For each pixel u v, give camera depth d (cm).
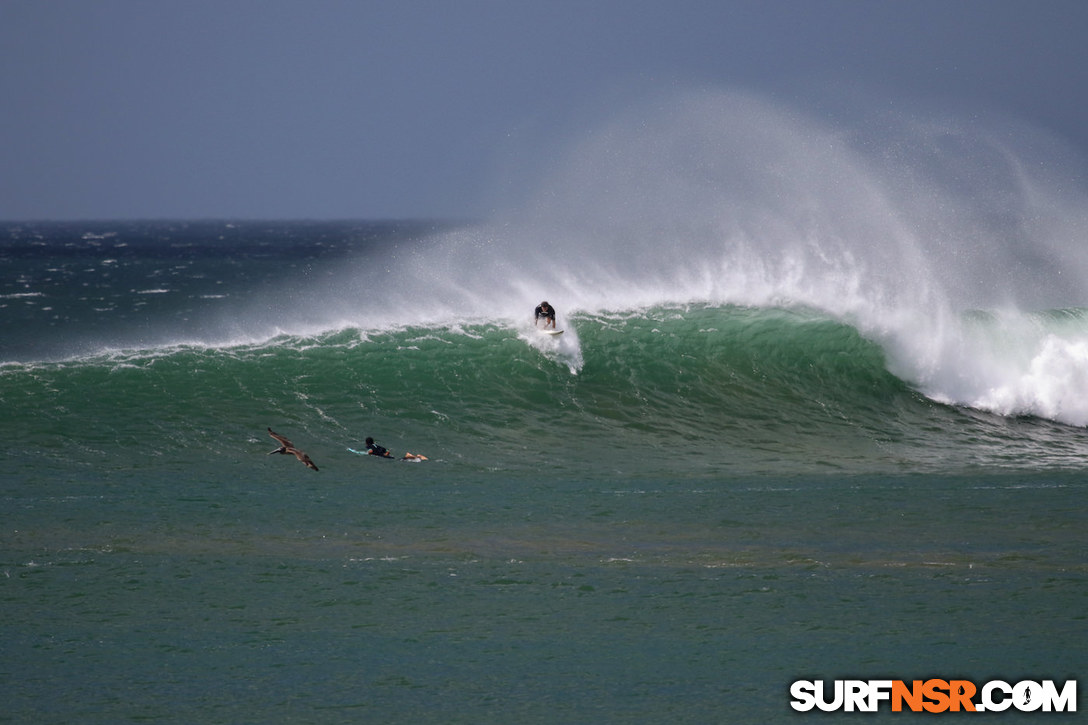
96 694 3722
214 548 5416
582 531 5766
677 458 7588
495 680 3856
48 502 6184
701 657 4056
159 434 7656
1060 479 7100
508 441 7875
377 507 6225
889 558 5272
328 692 3750
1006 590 4781
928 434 8419
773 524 5909
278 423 7994
